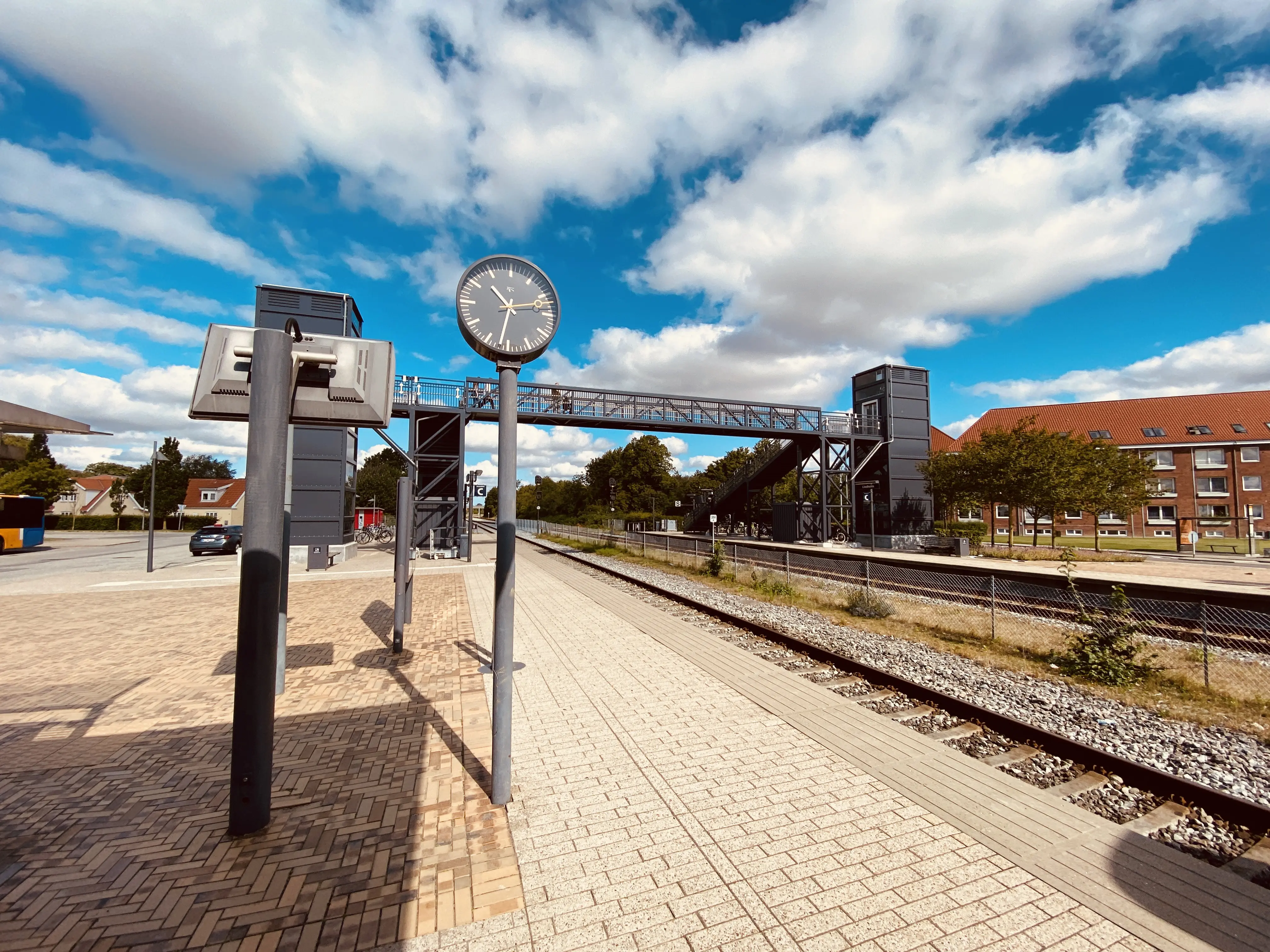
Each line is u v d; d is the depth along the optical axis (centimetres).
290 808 362
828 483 3055
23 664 699
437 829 339
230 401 371
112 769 418
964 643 841
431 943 249
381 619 1010
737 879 294
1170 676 661
